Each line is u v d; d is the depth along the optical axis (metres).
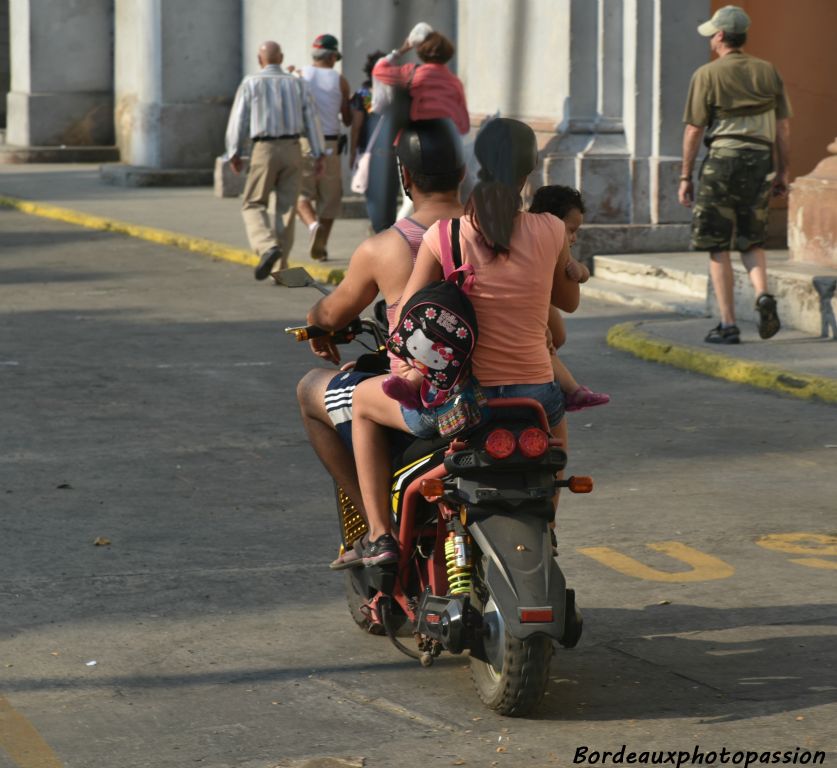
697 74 26.02
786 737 10.74
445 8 47.56
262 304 32.44
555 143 36.75
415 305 10.80
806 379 23.34
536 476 11.02
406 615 12.17
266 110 34.75
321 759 10.41
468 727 11.02
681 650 12.63
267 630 13.20
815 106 37.47
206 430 20.98
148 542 15.80
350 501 12.93
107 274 37.03
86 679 11.98
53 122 70.00
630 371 25.48
